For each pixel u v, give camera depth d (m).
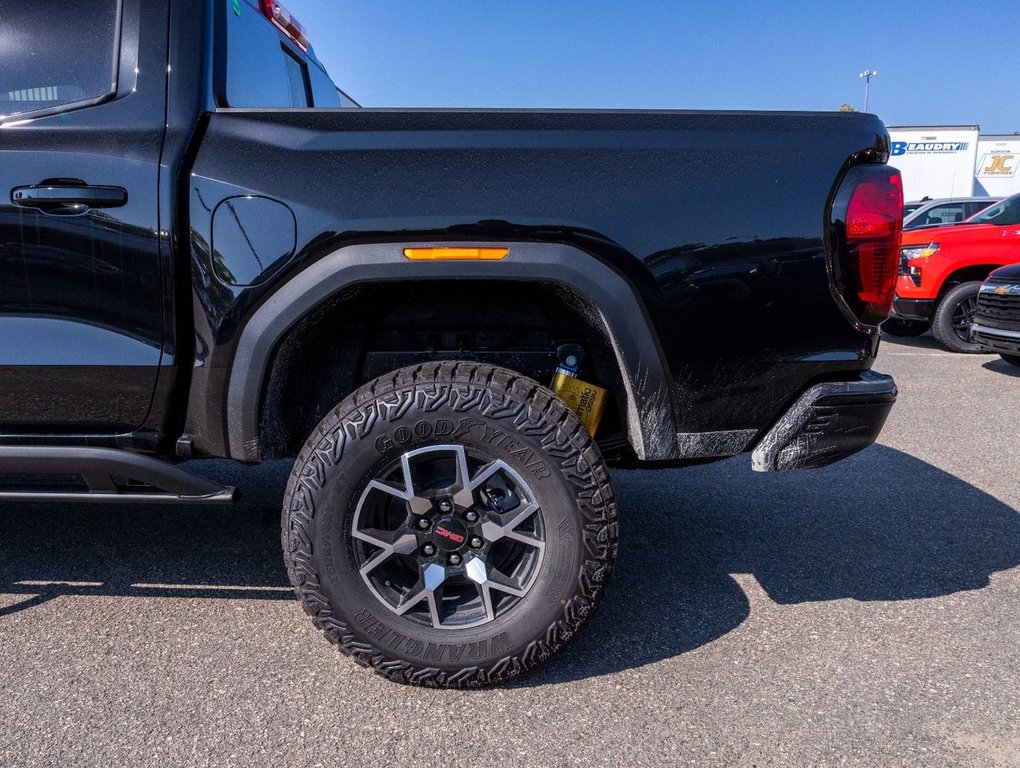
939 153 19.98
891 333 9.10
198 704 1.90
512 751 1.74
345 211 1.83
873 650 2.18
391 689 1.97
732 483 3.68
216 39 2.00
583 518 1.85
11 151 1.89
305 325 1.97
